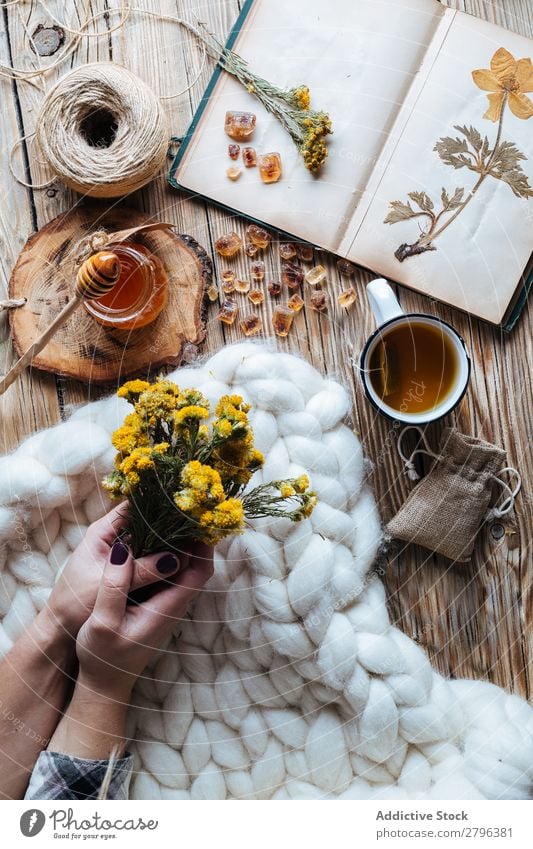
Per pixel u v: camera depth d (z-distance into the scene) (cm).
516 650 67
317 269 69
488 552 68
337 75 69
